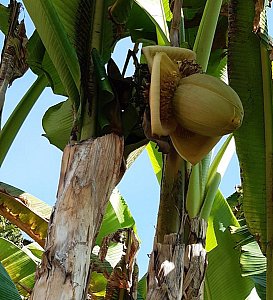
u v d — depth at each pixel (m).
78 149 2.46
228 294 3.56
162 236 2.52
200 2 3.51
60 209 2.36
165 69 2.46
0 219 6.84
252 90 2.91
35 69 3.33
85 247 2.33
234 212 4.51
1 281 2.83
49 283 2.26
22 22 3.09
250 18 2.88
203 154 2.48
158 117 2.37
